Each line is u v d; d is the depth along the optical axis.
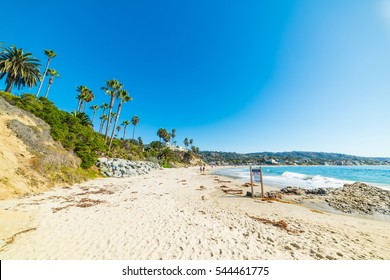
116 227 6.42
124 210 8.51
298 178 32.38
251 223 7.56
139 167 30.27
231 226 6.96
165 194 13.22
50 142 16.00
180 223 7.01
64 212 7.76
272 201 12.51
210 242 5.50
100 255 4.68
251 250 5.15
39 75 31.03
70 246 5.04
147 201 10.59
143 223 6.89
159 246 5.19
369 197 13.97
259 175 13.86
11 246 4.86
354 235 7.02
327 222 8.56
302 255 5.05
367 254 5.38
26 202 8.71
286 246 5.51
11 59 27.44
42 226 6.20
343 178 33.44
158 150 80.94
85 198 10.45
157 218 7.53
